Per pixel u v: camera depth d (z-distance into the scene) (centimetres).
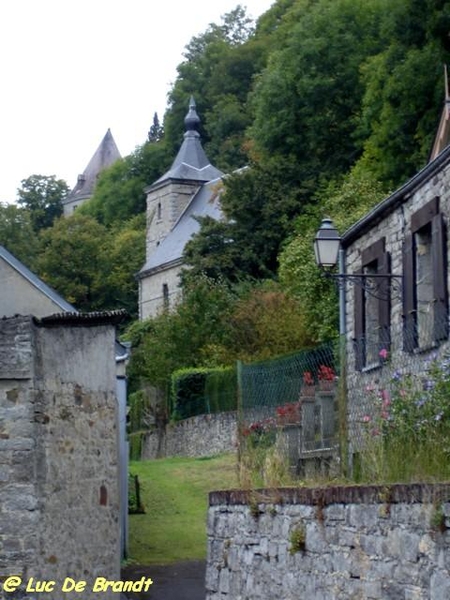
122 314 1941
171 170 9244
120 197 10688
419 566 1060
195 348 5184
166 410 5056
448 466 1172
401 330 1856
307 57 6103
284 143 6203
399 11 4756
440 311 1764
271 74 6191
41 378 1794
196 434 4494
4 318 1775
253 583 1490
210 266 5900
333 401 1517
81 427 1872
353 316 2203
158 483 3534
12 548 1722
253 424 1702
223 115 9394
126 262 9169
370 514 1165
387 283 2022
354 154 5956
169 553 2562
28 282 2436
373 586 1152
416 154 4566
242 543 1537
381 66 4881
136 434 5272
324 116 6041
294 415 1592
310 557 1316
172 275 8119
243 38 10931
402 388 1341
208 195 8625
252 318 4675
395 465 1248
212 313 5253
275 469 1597
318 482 1434
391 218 2023
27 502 1736
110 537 1919
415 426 1263
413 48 4775
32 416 1755
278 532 1419
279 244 5888
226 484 3444
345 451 1452
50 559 1769
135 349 6050
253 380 1719
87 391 1894
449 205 1767
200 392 4772
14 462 1742
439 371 1305
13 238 9125
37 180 11762
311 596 1304
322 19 6150
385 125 4722
